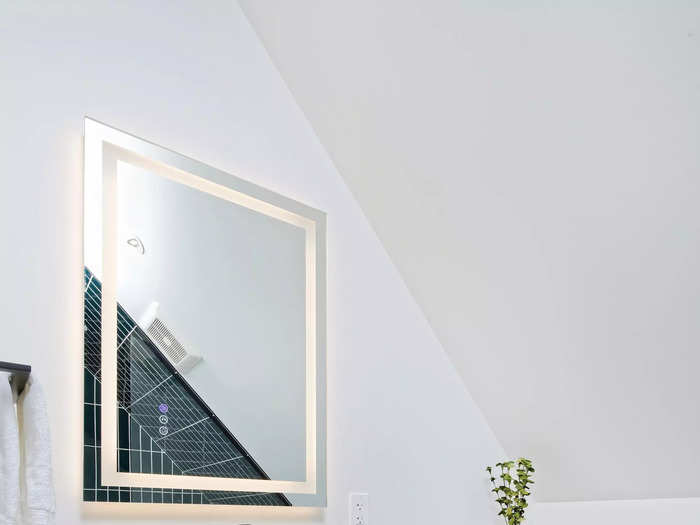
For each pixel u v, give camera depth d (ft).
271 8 8.20
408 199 8.94
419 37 7.81
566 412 9.63
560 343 9.14
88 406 5.90
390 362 9.10
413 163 8.64
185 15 7.55
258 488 7.13
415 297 9.67
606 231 8.12
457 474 9.62
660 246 7.95
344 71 8.34
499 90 7.77
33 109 6.00
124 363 6.21
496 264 8.92
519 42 7.42
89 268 6.08
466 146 8.27
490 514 9.97
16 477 4.68
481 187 8.46
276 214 7.98
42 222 5.90
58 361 5.82
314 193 8.70
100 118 6.50
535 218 8.39
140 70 6.95
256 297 7.54
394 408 8.99
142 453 6.20
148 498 6.16
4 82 5.85
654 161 7.50
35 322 5.73
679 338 8.42
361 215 9.27
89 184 6.20
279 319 7.75
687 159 7.36
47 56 6.19
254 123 8.11
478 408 10.21
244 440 7.11
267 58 8.50
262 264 7.68
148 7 7.16
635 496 9.82
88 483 5.78
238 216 7.52
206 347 6.93
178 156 6.98
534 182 8.16
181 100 7.31
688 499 9.45
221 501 6.77
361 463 8.41
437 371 9.73
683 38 6.80
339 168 9.09
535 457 10.20
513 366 9.61
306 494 7.61
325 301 8.34
